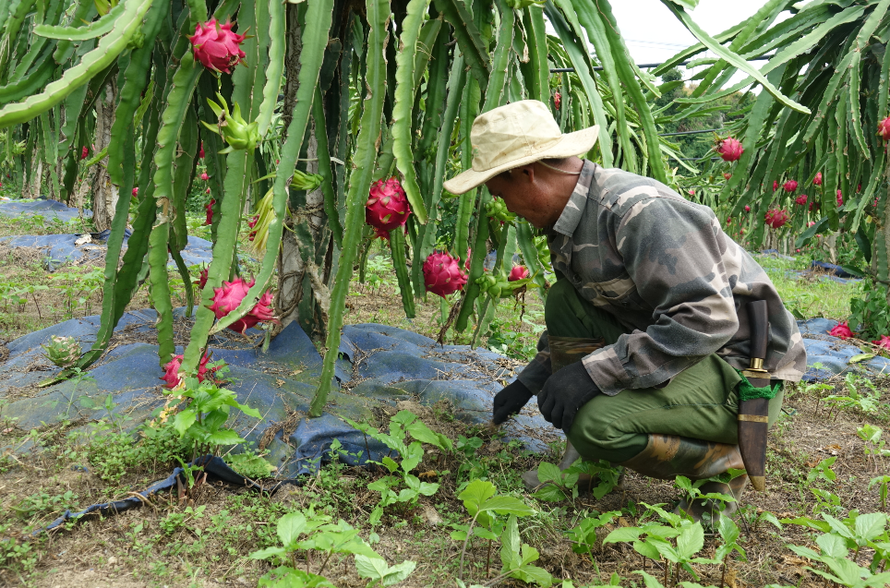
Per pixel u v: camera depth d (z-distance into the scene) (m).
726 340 1.38
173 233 2.25
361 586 1.28
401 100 1.57
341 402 1.98
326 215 2.24
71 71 1.27
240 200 1.54
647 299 1.44
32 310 3.20
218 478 1.59
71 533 1.36
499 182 1.50
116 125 1.77
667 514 1.31
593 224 1.46
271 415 1.81
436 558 1.41
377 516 1.39
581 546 1.36
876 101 3.41
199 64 1.61
